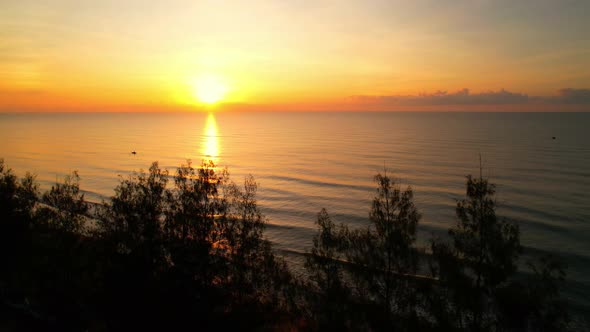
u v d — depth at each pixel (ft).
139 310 53.21
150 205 60.44
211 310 56.70
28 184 81.30
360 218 187.11
